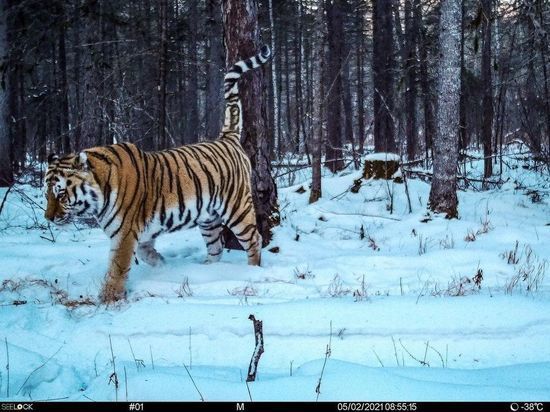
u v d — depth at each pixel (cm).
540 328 508
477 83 2003
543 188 1415
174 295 640
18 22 1589
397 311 540
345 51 2664
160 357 489
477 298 563
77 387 427
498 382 397
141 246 720
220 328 524
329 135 1998
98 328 535
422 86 2034
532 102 1792
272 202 884
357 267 750
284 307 553
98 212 632
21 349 481
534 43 1530
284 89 3788
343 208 1170
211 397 366
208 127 1767
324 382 376
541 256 782
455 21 1008
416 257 773
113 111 1434
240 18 823
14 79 1728
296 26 2908
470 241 891
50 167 615
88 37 1370
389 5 1941
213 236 754
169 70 1925
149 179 656
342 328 514
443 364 459
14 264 745
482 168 1900
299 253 827
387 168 1283
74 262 765
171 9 2217
